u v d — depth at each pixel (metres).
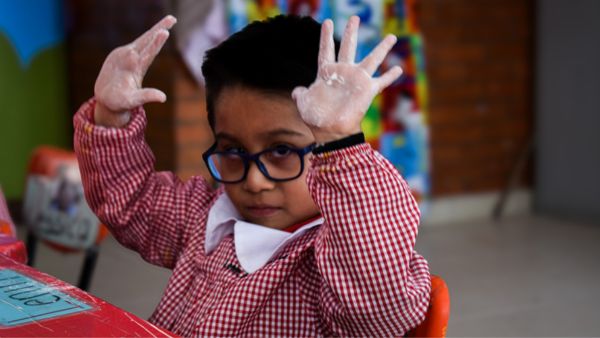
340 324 1.15
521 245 4.73
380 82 1.06
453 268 4.20
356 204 1.06
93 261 2.19
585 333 3.21
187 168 4.36
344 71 1.06
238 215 1.37
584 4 5.34
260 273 1.23
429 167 5.13
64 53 5.00
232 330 1.21
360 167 1.06
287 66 1.21
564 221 5.42
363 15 4.66
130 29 4.44
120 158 1.39
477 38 5.38
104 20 4.65
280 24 1.28
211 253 1.37
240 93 1.23
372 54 1.07
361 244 1.07
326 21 1.09
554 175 5.63
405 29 4.85
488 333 3.19
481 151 5.50
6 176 4.83
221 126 1.27
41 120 4.95
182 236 1.45
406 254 1.08
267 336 1.22
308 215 1.27
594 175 5.39
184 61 4.23
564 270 4.19
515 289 3.83
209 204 1.47
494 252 4.56
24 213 2.35
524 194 5.71
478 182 5.52
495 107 5.53
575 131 5.47
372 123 4.77
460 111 5.38
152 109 4.44
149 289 3.66
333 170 1.06
